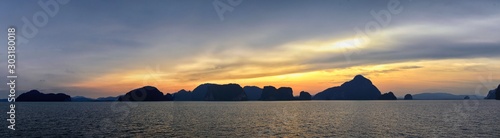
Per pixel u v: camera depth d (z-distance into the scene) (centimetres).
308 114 12131
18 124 7850
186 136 5800
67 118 9906
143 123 8206
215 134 6044
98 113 12862
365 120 9075
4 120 9038
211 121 8819
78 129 6788
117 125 7644
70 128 6975
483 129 6762
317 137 5681
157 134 6041
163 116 11000
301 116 10938
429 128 6950
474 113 11975
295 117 10425
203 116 11031
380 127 7162
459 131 6456
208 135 5919
